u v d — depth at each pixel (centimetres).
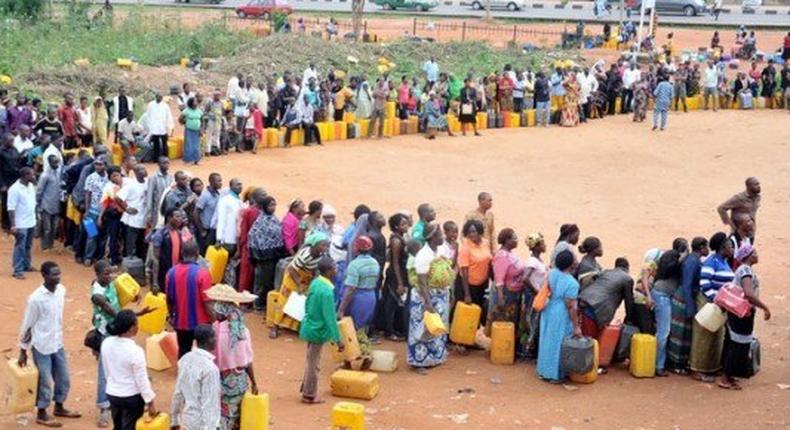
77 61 3919
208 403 1038
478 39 5453
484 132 3434
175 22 5116
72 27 4659
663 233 2328
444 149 3148
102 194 1844
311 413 1294
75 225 1934
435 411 1314
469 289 1536
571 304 1397
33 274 1831
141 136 2688
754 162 3072
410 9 6762
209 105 2811
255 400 1151
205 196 1748
